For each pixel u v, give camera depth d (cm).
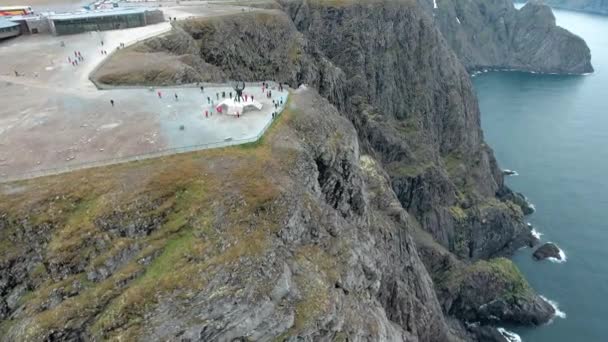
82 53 7706
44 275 3697
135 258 3762
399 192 11831
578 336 9638
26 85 6494
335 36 13600
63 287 3609
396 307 6619
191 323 3456
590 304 10488
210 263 3684
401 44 14562
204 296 3531
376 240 6475
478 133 16450
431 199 12056
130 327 3381
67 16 8812
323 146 5559
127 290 3541
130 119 5566
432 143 14212
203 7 11469
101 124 5431
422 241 10456
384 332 5034
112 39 8362
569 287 11031
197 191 4238
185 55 7688
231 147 4903
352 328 4412
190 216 4019
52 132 5228
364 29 13688
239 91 5825
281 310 3819
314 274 4291
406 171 12044
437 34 15900
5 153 4797
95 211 3991
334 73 11262
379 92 13725
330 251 4744
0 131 5234
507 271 10356
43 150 4847
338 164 5694
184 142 5019
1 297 3653
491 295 10075
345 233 5125
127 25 9056
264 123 5497
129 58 7275
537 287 11069
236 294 3600
